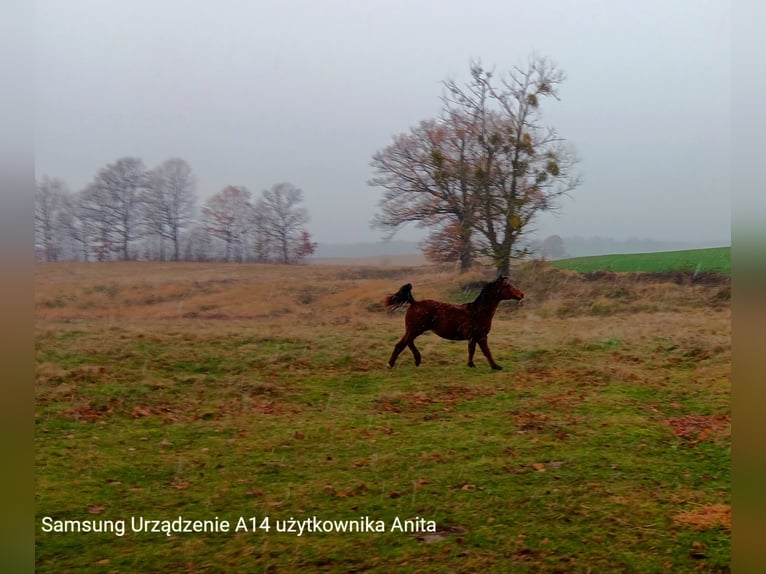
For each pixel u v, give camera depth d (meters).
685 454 5.93
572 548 4.98
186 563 4.91
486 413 6.45
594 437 6.12
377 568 4.82
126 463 5.75
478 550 4.95
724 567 4.84
